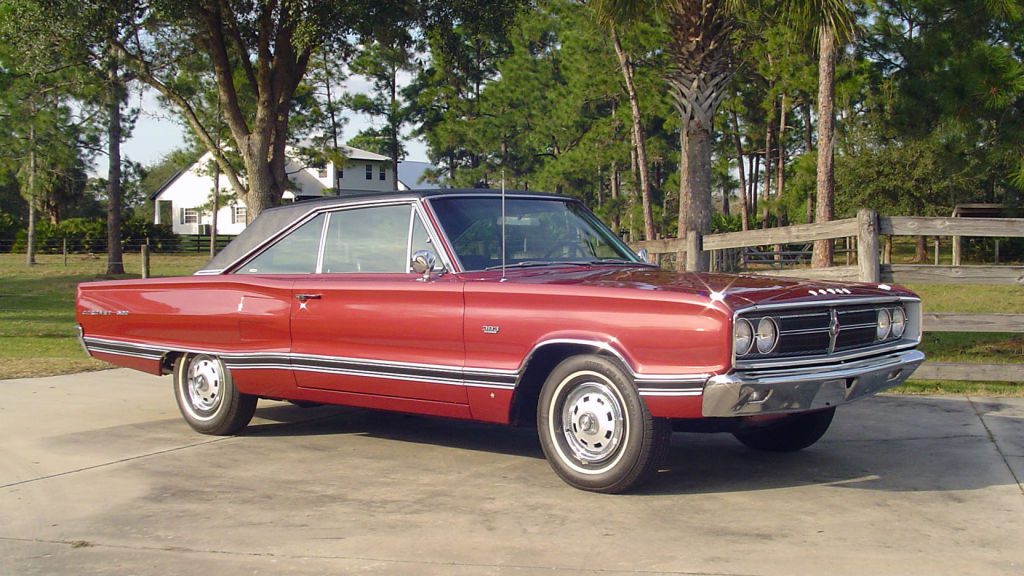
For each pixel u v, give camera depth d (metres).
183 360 6.96
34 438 6.76
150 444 6.57
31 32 18.55
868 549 4.19
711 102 13.23
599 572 3.96
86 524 4.77
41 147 32.22
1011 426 6.73
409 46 20.45
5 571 4.13
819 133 21.69
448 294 5.44
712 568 3.97
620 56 33.16
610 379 4.91
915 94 14.07
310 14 17.39
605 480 5.00
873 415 7.18
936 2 13.62
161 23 19.59
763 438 6.14
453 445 6.48
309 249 6.41
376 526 4.64
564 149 44.03
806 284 5.18
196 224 65.88
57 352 12.18
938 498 5.00
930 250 43.62
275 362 6.27
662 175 50.34
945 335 13.32
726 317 4.54
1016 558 4.07
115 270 33.19
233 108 19.70
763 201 33.44
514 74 43.88
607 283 5.07
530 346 5.12
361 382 5.86
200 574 4.04
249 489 5.38
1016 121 12.69
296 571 4.05
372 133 47.66
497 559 4.14
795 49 28.06
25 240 49.53
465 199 6.00
